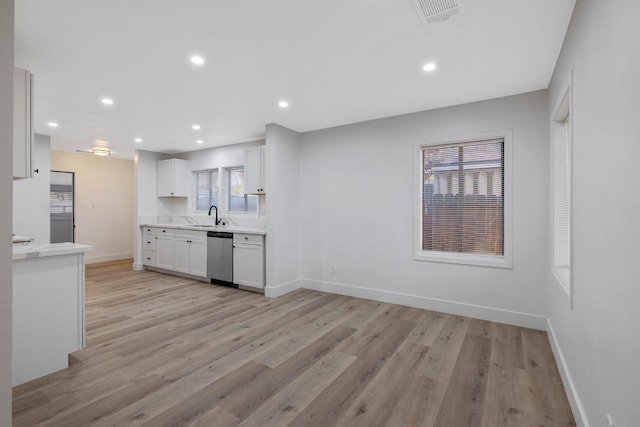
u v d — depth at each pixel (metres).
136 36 2.04
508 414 1.76
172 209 6.30
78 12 1.78
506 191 3.10
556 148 2.59
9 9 0.98
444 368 2.26
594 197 1.44
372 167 3.93
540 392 1.97
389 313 3.43
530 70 2.54
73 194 6.29
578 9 1.68
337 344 2.66
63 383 2.04
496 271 3.17
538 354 2.47
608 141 1.26
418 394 1.95
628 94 1.06
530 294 3.00
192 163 5.96
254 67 2.50
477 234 3.34
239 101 3.27
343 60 2.38
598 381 1.38
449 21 1.88
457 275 3.38
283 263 4.27
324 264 4.36
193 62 2.41
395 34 2.03
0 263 0.96
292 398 1.90
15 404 1.81
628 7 1.05
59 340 2.20
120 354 2.46
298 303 3.81
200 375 2.15
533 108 2.97
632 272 1.02
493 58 2.35
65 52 2.24
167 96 3.11
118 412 1.75
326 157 4.32
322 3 1.72
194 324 3.12
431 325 3.08
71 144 5.34
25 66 2.45
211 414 1.74
